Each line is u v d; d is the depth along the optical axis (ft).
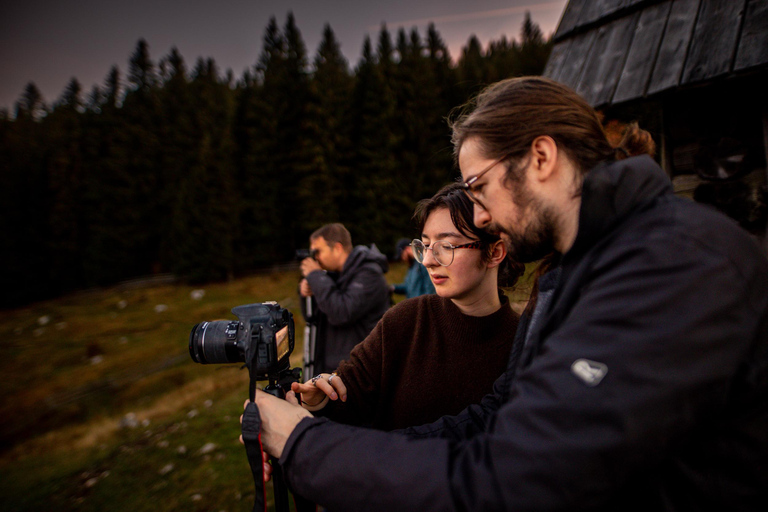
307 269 9.83
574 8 10.99
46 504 12.15
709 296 1.89
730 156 7.93
